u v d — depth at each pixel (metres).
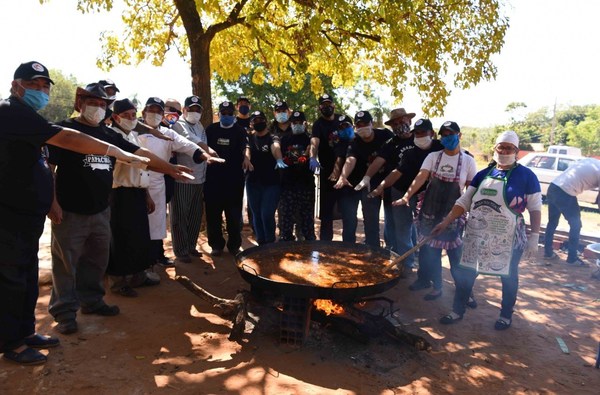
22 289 3.30
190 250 6.38
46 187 3.36
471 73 7.93
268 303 4.39
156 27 9.23
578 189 6.77
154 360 3.61
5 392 3.11
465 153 5.00
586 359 3.91
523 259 7.11
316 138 6.17
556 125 57.31
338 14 5.43
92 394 3.13
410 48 6.96
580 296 5.47
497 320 4.52
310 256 4.66
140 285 5.22
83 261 4.26
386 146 5.66
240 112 7.30
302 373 3.49
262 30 6.44
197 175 6.04
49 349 3.69
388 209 6.25
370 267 4.32
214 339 4.00
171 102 6.10
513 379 3.55
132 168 4.54
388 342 4.02
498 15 7.63
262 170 6.36
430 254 5.13
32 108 3.26
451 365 3.72
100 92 3.87
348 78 9.37
